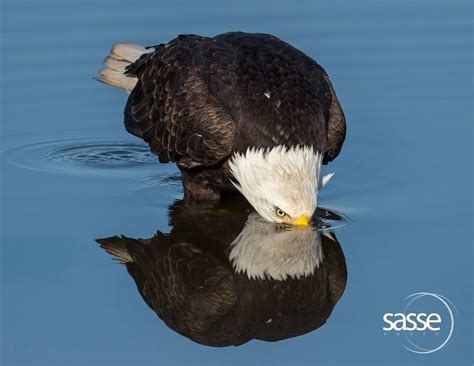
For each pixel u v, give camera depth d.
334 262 13.32
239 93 14.23
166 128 14.96
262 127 13.89
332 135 14.49
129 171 16.09
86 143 17.05
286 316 12.40
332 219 14.30
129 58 16.59
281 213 13.86
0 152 16.55
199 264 13.51
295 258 13.56
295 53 14.98
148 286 12.92
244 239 14.10
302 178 13.76
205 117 14.35
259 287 13.00
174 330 12.09
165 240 14.05
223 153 14.25
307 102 14.09
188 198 15.11
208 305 12.65
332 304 12.49
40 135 17.16
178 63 15.09
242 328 12.18
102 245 13.76
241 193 14.73
